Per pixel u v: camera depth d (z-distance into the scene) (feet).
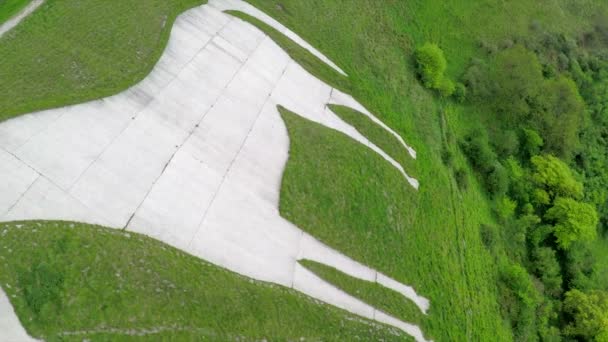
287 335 72.90
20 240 63.87
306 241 85.76
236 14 110.63
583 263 147.13
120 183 74.64
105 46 89.04
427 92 136.46
